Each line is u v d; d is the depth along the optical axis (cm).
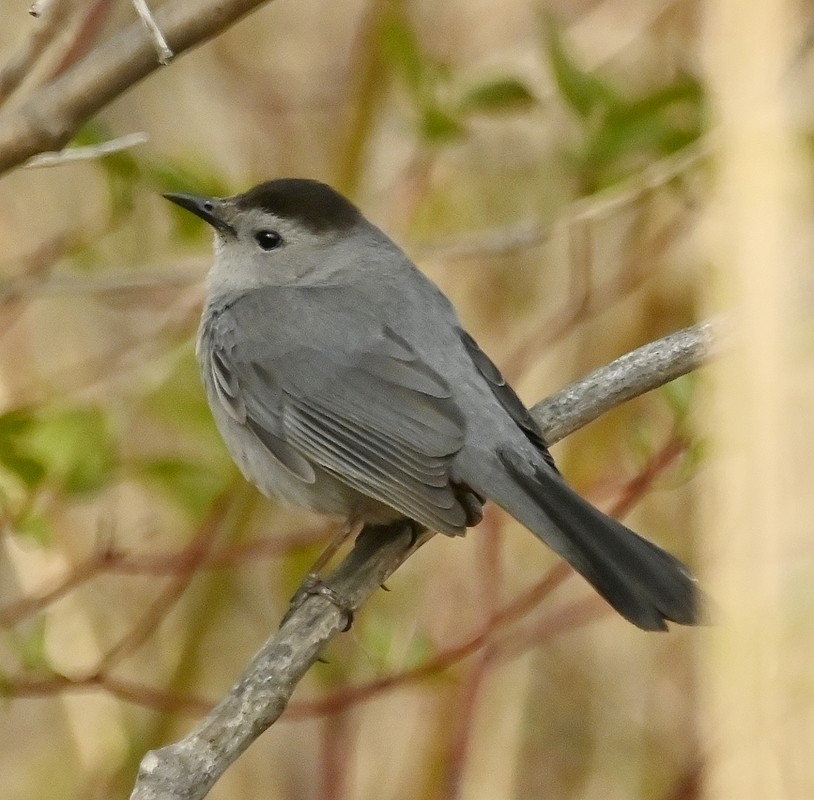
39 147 649
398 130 1270
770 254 478
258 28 1418
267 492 957
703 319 929
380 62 1220
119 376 1164
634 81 1228
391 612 1182
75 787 1177
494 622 1010
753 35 495
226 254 1007
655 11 1288
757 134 490
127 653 1018
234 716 689
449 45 1360
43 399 1077
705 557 700
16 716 1227
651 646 1286
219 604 1163
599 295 1198
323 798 1155
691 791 1101
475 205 1284
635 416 1217
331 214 999
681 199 1135
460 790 1074
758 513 458
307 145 1380
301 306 955
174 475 1053
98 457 966
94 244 1135
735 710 460
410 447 866
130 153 1013
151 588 1249
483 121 1291
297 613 814
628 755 1259
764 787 455
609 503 1255
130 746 1155
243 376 947
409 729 1195
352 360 917
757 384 465
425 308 950
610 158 1012
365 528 902
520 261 1321
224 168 1235
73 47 923
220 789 1264
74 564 1068
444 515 816
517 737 1183
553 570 1085
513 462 845
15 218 1227
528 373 1253
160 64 640
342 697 995
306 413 920
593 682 1287
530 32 1359
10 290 1046
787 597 455
